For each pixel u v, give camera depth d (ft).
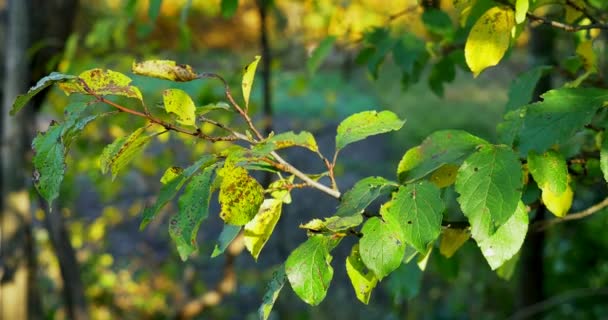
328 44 7.15
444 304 19.99
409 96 41.04
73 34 11.23
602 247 16.14
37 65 10.97
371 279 3.76
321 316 20.67
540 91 10.35
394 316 18.60
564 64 5.74
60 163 3.38
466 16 4.84
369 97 39.93
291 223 26.76
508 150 3.38
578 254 16.26
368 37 6.88
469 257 18.44
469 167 3.36
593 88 3.65
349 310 21.09
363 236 3.41
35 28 10.72
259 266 22.74
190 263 17.61
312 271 3.50
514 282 18.65
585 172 5.10
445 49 6.54
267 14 12.73
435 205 3.41
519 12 3.86
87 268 17.16
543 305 11.50
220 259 22.12
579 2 4.77
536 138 3.58
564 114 3.58
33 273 11.06
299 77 12.85
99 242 18.67
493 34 4.10
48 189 3.37
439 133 3.67
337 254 24.11
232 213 3.51
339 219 3.45
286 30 14.10
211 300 13.09
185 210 3.47
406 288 5.76
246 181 3.50
